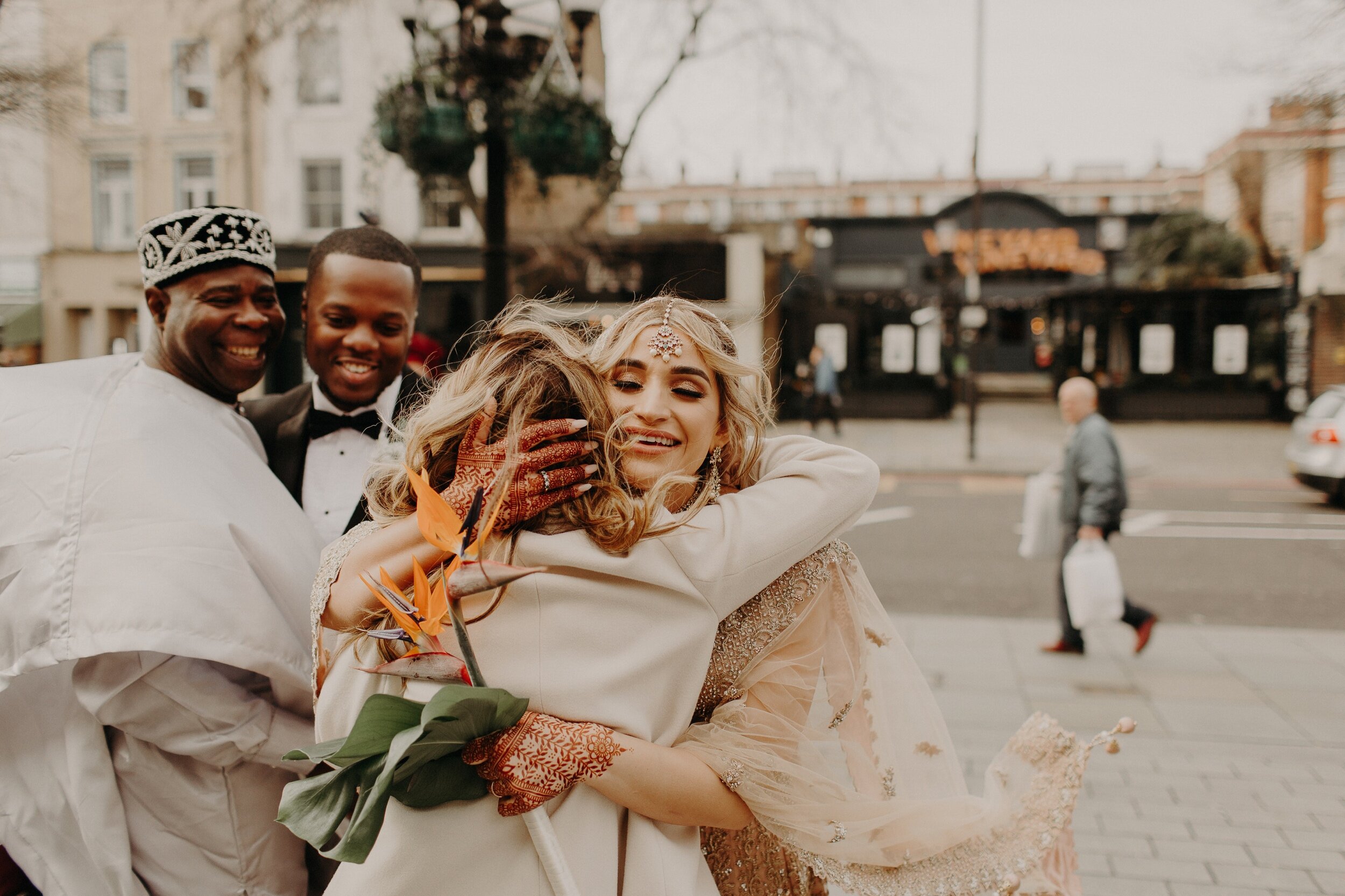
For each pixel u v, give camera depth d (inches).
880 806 51.6
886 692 57.1
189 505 57.9
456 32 206.5
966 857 52.5
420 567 44.1
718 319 55.9
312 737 60.9
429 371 88.5
